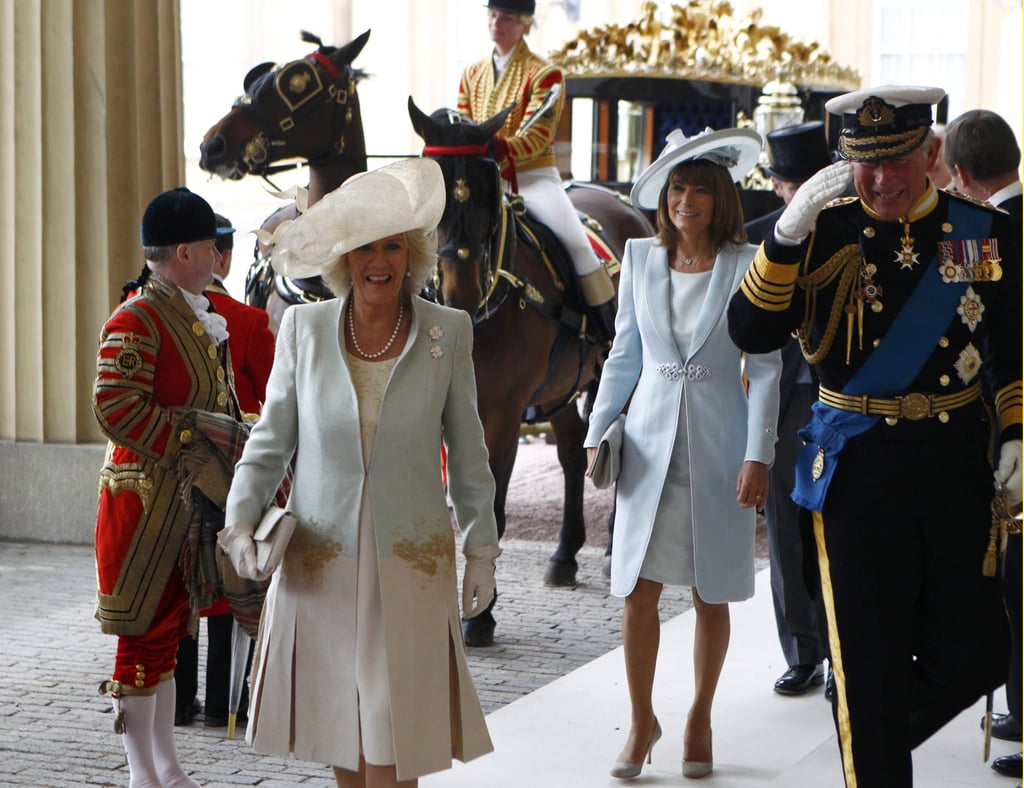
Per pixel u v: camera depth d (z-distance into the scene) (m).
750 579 6.16
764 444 5.89
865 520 4.72
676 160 6.28
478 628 8.33
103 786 6.15
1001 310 4.78
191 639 6.95
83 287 11.27
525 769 6.30
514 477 14.34
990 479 4.80
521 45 9.38
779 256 4.68
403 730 4.48
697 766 6.16
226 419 5.71
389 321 4.77
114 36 11.10
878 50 19.73
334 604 4.60
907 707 4.75
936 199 4.81
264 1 18.69
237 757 6.53
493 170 8.00
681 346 6.12
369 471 4.61
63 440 11.45
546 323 9.05
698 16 15.01
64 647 8.36
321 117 8.70
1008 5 19.00
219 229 7.10
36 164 11.32
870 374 4.75
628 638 6.12
